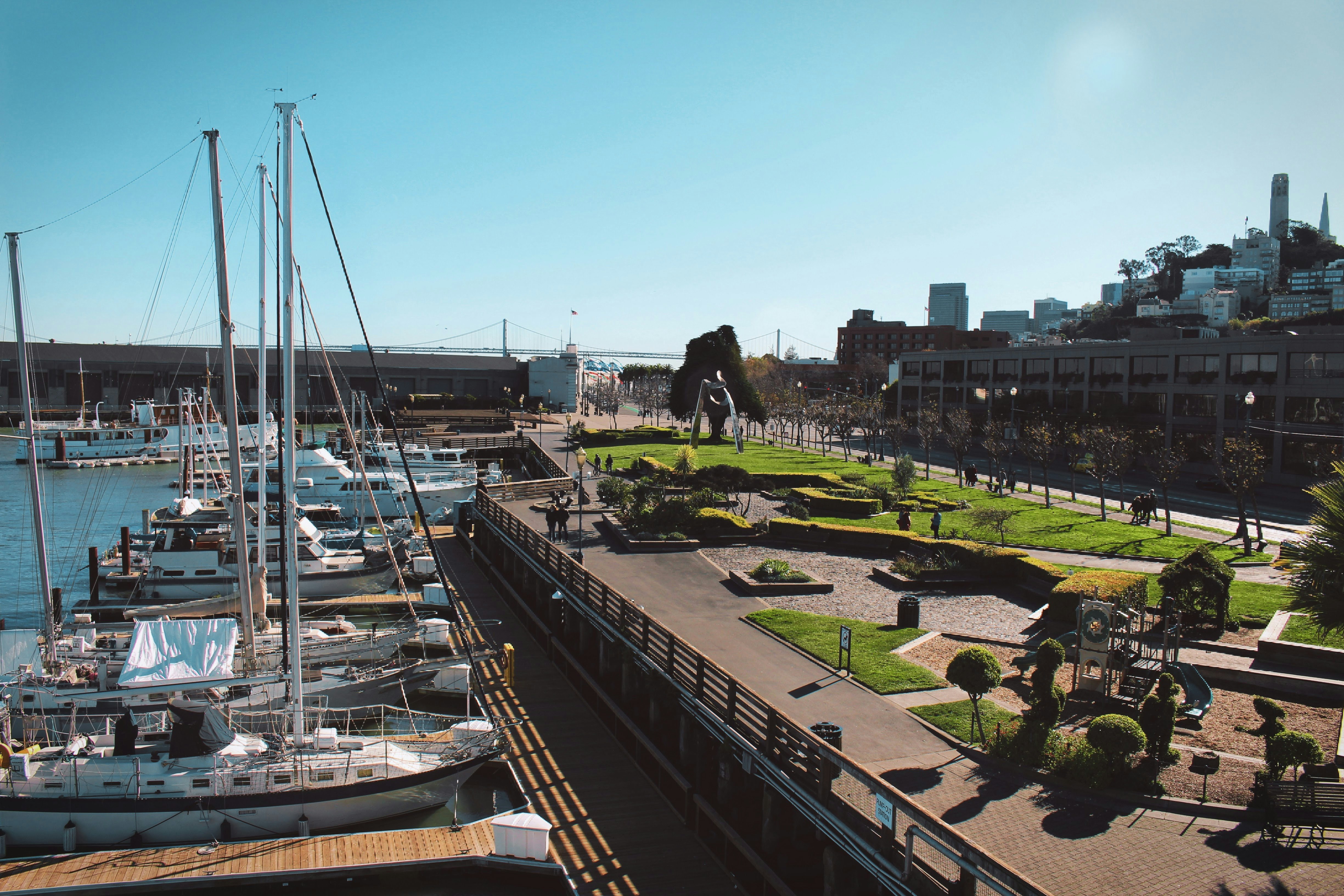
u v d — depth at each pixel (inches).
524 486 2502.5
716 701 909.8
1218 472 1825.8
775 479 2448.3
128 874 796.0
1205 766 722.8
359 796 928.9
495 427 5206.7
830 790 703.1
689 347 4242.1
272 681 961.5
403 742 1018.1
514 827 808.9
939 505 2106.3
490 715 1164.5
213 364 6136.8
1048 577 1362.0
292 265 1029.2
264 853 834.8
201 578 1711.4
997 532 1791.3
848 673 1017.5
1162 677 749.9
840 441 4042.8
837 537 1779.0
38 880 786.2
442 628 1467.8
